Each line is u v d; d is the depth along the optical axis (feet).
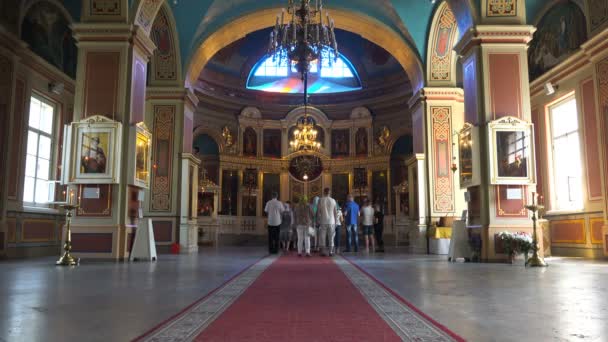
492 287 18.69
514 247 31.65
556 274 24.18
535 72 50.31
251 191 89.71
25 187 43.01
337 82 95.61
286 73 96.07
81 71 35.81
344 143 93.50
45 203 45.83
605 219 38.19
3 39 38.09
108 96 35.53
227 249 59.00
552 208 47.37
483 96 35.27
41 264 31.04
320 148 93.15
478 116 35.24
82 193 34.42
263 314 12.78
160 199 51.01
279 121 93.91
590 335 10.44
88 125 34.45
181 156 51.55
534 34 49.93
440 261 34.45
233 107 90.79
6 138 38.86
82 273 24.41
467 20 37.50
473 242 34.45
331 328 11.04
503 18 36.09
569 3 43.83
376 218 51.21
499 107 35.24
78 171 34.12
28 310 13.47
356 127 92.73
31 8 42.70
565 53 44.70
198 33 52.60
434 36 51.90
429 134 51.70
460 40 37.73
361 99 93.04
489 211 33.96
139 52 37.65
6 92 38.86
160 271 25.66
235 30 55.93
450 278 22.15
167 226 50.75
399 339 9.98
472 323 11.67
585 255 41.78
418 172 51.34
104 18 36.22
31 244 42.50
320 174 92.73
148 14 38.81
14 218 40.19
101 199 34.37
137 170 35.78
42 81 44.65
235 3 52.80
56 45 47.19
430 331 10.74
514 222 33.88
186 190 51.16
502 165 33.99
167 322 11.70
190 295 16.42
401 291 17.48
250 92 92.84
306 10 40.06
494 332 10.69
